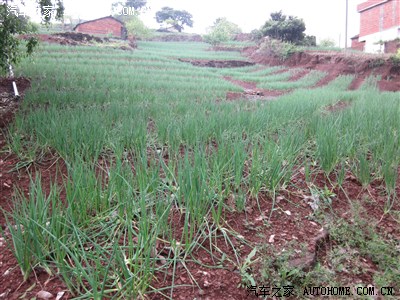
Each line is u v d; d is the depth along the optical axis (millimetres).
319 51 31406
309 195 4422
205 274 3045
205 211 3574
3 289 2744
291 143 4910
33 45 10453
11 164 5219
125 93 11711
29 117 6316
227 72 26141
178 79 19062
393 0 30281
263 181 4344
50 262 2926
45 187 4562
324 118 6758
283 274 3000
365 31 34688
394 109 7938
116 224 3406
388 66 22062
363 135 5785
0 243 3330
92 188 3615
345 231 3703
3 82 12695
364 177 4578
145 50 36000
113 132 5984
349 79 22062
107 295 2643
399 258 3322
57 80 13039
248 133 6309
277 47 32875
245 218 3875
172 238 3400
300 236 3654
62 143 5230
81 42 33875
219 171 4062
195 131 5883
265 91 19562
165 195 4020
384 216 4109
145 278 2701
